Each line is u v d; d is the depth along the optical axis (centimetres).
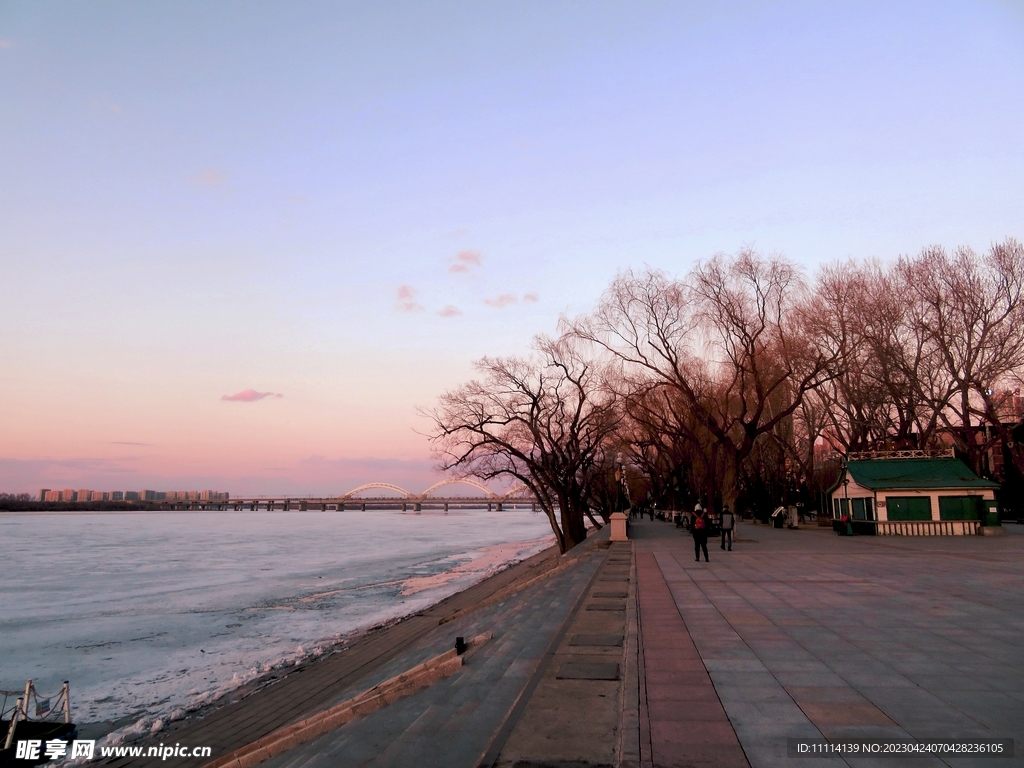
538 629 1491
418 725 877
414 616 3041
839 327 4419
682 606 1424
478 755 746
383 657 2072
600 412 4631
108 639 2716
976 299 4350
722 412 4366
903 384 4516
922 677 847
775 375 4409
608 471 6400
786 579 1812
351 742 839
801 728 679
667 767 591
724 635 1115
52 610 3441
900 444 4681
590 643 1134
